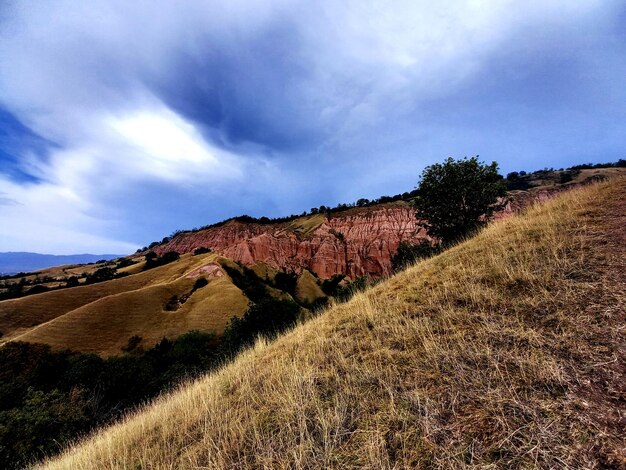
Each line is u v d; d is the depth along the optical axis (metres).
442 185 22.08
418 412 3.06
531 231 7.81
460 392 3.17
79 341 46.47
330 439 3.03
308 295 95.69
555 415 2.59
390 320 5.48
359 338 5.32
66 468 5.27
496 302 4.81
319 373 4.50
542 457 2.29
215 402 4.87
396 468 2.55
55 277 127.81
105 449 4.99
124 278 85.38
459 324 4.54
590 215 7.51
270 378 4.95
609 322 3.58
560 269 5.14
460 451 2.51
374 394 3.59
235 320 39.06
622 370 2.88
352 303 7.89
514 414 2.71
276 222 184.12
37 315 60.81
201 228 196.75
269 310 35.16
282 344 7.18
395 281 8.46
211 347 42.56
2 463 14.98
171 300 64.31
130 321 53.50
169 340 48.56
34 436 16.64
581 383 2.86
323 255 119.19
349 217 137.75
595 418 2.48
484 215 22.88
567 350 3.33
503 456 2.38
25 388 29.12
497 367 3.30
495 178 21.77
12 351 41.50
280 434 3.36
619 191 8.88
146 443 4.46
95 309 53.25
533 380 3.04
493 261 6.38
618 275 4.50
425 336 4.47
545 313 4.14
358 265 114.44
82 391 24.38
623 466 2.08
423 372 3.71
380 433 2.93
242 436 3.52
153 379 30.47
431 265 8.55
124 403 26.86
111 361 33.38
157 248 191.75
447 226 22.16
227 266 90.81
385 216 127.00
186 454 3.72
